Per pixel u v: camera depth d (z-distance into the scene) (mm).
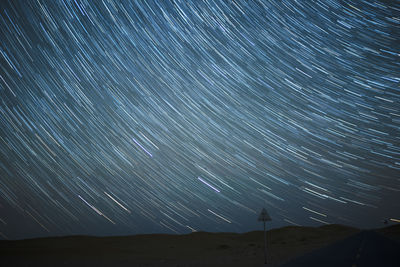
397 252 14125
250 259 15328
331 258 12805
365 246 17875
